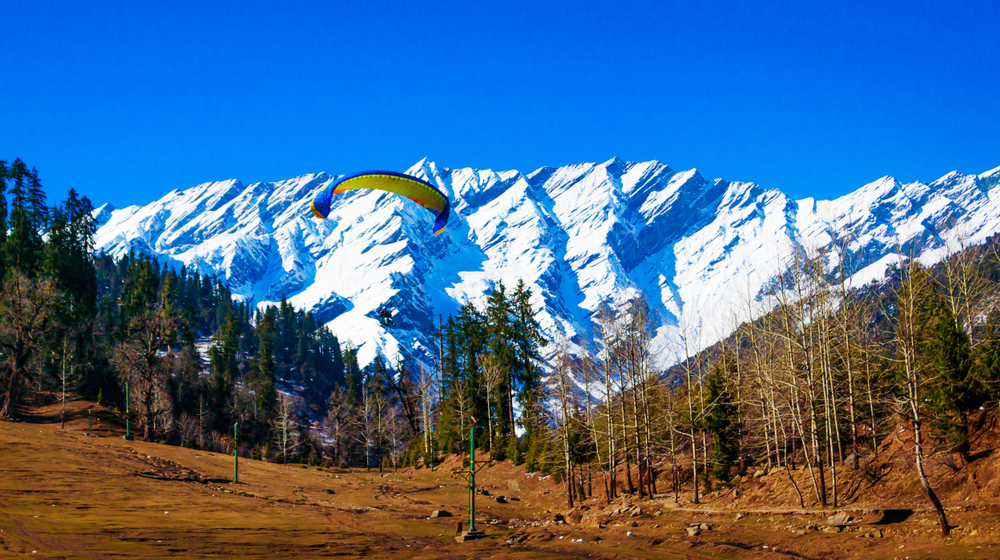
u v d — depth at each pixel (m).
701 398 43.72
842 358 37.56
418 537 35.16
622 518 37.50
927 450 32.34
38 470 46.06
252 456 100.31
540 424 62.53
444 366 82.75
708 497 41.25
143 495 43.75
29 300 77.25
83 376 91.69
